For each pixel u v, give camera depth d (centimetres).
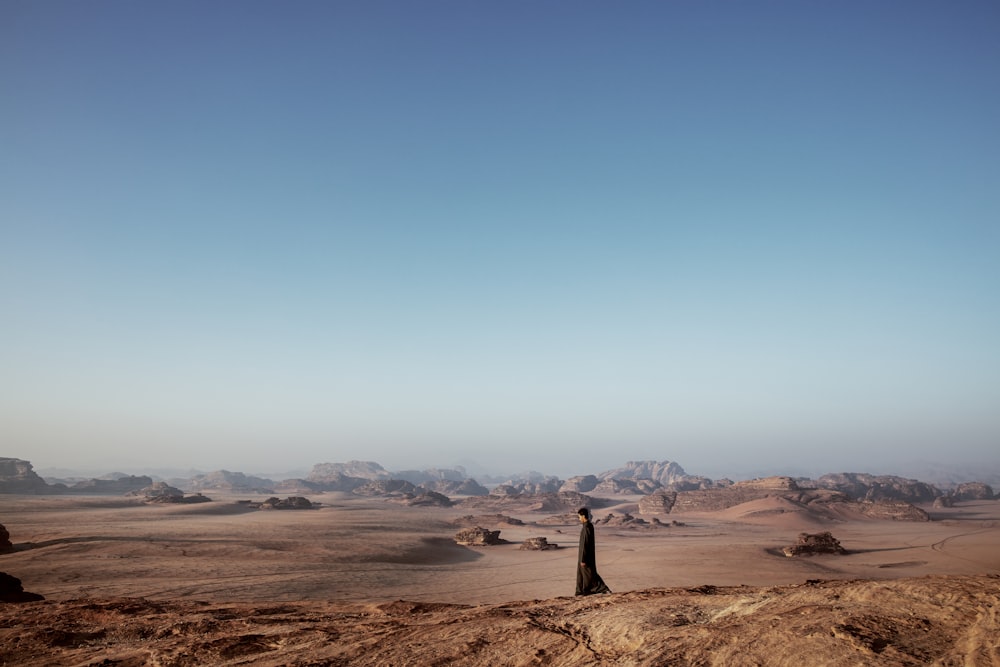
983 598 846
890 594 942
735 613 1033
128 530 11988
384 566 9050
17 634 1573
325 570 8056
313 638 1309
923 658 698
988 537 16038
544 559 11200
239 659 1238
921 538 15962
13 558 7838
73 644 1501
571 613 1234
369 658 1080
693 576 8850
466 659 1015
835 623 834
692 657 825
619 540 15788
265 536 11831
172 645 1365
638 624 1029
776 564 10281
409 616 1519
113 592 5922
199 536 11219
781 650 786
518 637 1083
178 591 6078
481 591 7212
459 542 14200
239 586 6488
